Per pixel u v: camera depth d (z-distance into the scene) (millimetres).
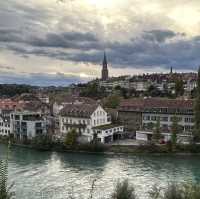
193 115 108375
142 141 106250
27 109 128750
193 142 96938
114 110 130000
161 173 73812
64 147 100312
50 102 169375
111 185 65312
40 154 95750
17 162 84938
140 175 72375
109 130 108062
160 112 114500
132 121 121375
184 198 41094
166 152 94500
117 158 89750
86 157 91438
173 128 96812
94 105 113812
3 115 127812
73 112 113750
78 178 70375
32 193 60250
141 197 57469
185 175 72000
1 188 19562
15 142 111500
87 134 109438
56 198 57875
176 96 199250
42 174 73375
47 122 122000
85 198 57750
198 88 108062
